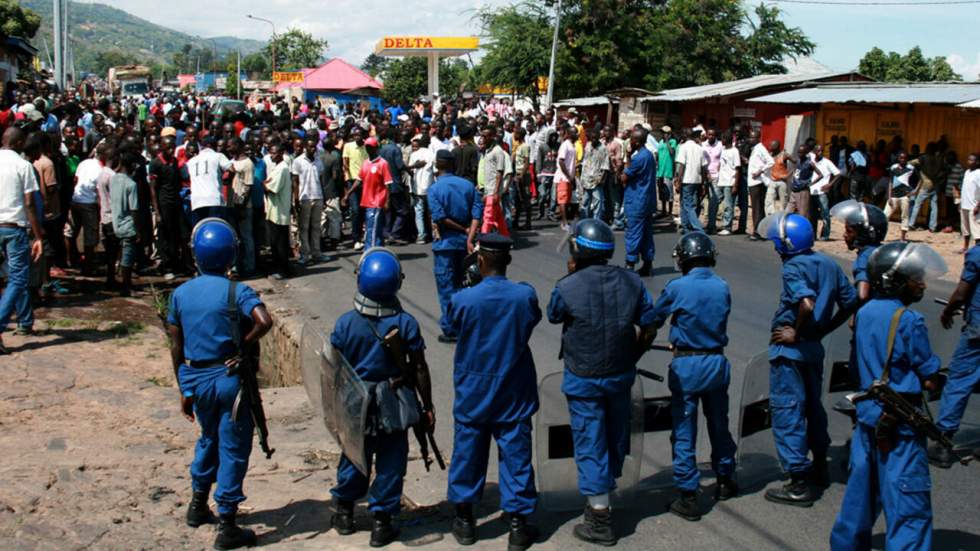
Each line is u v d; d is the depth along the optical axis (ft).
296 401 25.44
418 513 18.22
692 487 17.67
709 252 18.02
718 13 124.47
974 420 21.24
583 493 16.74
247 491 19.20
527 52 120.57
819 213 51.26
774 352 18.39
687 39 122.72
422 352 16.55
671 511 18.04
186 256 42.16
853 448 15.25
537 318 16.70
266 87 235.20
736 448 18.86
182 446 21.47
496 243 16.53
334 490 17.17
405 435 16.63
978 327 19.75
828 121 69.46
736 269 42.86
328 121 65.72
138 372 27.43
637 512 18.16
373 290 16.16
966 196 48.98
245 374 16.35
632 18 122.31
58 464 19.35
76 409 23.48
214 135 51.24
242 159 40.45
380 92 156.25
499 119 65.05
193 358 16.26
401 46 135.03
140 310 35.29
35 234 28.78
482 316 16.21
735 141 56.95
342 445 16.44
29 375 25.88
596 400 16.63
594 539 16.65
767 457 19.44
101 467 19.54
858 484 14.98
